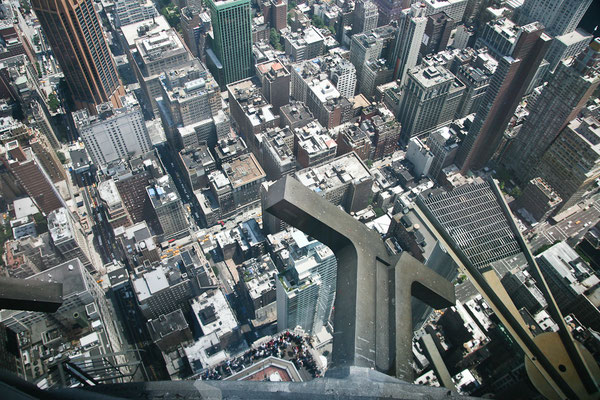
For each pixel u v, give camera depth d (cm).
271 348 13850
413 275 4222
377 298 3947
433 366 6266
